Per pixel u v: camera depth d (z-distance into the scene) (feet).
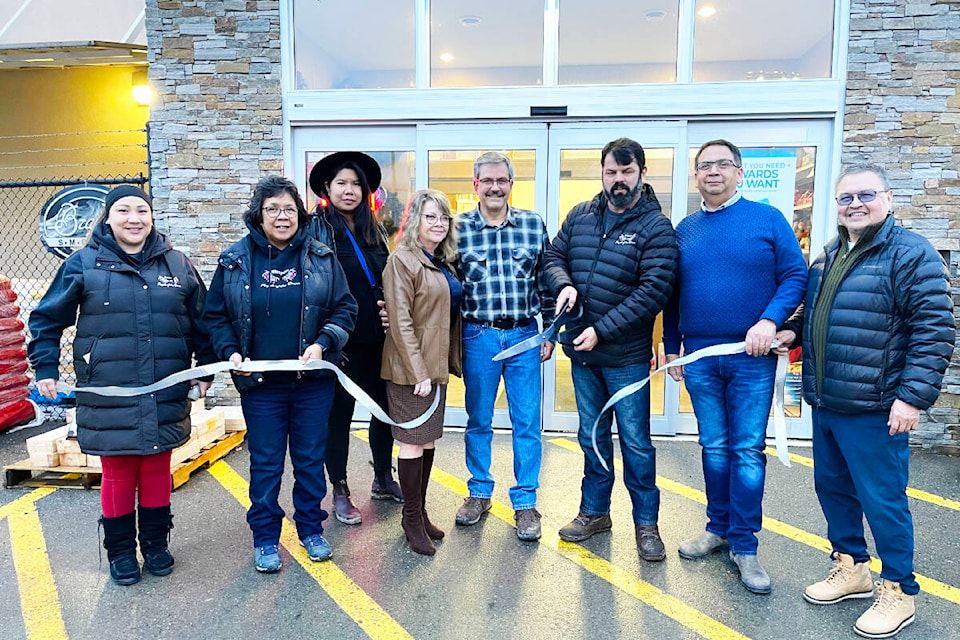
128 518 9.67
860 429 8.35
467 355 11.01
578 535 10.78
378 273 11.35
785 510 12.15
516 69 16.29
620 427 10.21
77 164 23.02
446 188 16.56
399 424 10.20
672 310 10.52
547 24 16.03
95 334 9.04
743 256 9.27
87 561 10.30
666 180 15.97
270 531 9.97
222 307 9.53
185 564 10.19
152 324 9.23
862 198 8.04
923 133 14.88
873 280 8.11
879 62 14.92
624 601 9.15
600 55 16.05
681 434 16.53
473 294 10.81
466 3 16.26
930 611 8.92
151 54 16.55
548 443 15.94
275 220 9.33
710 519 10.39
